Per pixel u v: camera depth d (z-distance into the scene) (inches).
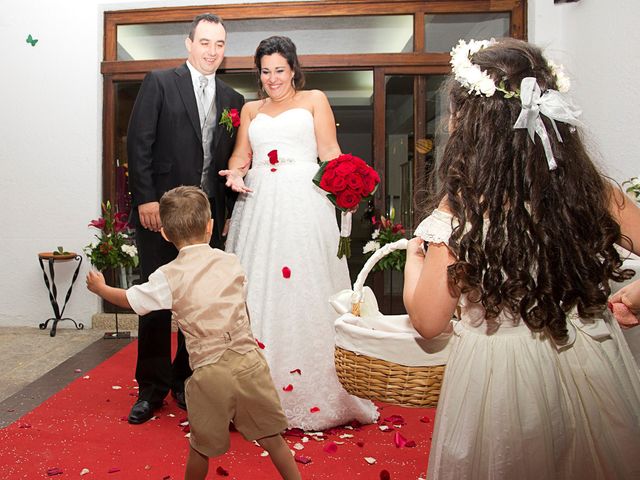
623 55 151.6
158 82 113.9
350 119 285.1
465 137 42.3
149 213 109.9
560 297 40.1
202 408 74.3
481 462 41.9
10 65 200.7
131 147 111.8
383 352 57.4
